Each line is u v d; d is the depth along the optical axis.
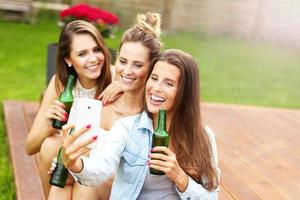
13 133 4.43
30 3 9.95
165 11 10.55
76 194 2.55
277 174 3.73
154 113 2.29
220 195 3.28
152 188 2.29
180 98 2.24
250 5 10.73
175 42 9.98
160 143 2.20
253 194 3.35
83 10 4.58
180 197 2.25
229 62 9.12
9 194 3.72
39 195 3.36
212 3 10.65
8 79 6.84
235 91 7.44
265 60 9.53
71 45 2.80
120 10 10.41
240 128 4.76
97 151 2.43
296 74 8.78
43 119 2.87
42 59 7.97
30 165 3.81
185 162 2.28
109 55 2.89
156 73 2.25
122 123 2.32
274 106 6.86
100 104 2.14
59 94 2.92
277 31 10.82
